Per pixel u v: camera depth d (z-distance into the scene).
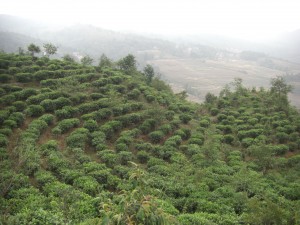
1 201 16.17
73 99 34.38
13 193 17.69
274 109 45.75
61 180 21.80
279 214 15.74
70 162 23.88
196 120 40.41
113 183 22.14
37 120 29.12
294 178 28.05
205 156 29.88
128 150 29.28
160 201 18.89
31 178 21.12
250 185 23.88
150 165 27.14
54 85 37.53
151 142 32.72
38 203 16.61
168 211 17.97
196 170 25.58
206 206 20.08
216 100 50.41
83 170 23.05
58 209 15.67
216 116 43.28
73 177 21.42
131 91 40.81
